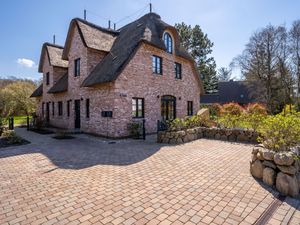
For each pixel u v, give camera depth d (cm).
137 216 360
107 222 341
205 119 1410
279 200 427
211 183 516
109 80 1170
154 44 1404
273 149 559
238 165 673
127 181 530
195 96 2011
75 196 442
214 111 2233
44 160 744
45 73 2219
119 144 1063
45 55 2192
